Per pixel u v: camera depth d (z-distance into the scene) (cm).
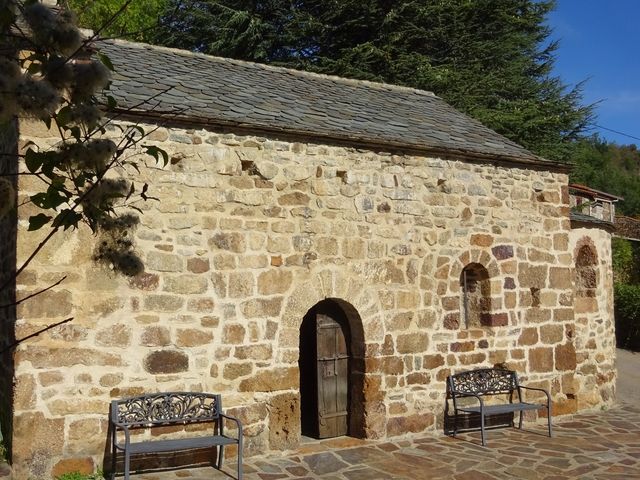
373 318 770
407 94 1094
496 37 1862
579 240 1012
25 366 570
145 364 627
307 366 868
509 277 882
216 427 662
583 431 848
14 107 214
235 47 1658
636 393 1180
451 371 823
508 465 686
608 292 1057
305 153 735
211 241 671
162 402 629
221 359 668
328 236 744
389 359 780
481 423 772
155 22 1519
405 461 693
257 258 696
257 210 700
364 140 762
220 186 680
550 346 912
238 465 614
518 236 896
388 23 1644
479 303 877
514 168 901
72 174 267
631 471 672
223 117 683
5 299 618
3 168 640
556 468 679
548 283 920
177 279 649
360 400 769
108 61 259
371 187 779
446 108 1080
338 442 752
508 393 874
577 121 1936
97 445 596
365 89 1045
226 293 675
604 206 2325
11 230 600
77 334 595
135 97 661
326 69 1631
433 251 820
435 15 1678
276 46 1708
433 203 825
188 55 909
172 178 655
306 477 630
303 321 863
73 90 239
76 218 254
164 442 609
